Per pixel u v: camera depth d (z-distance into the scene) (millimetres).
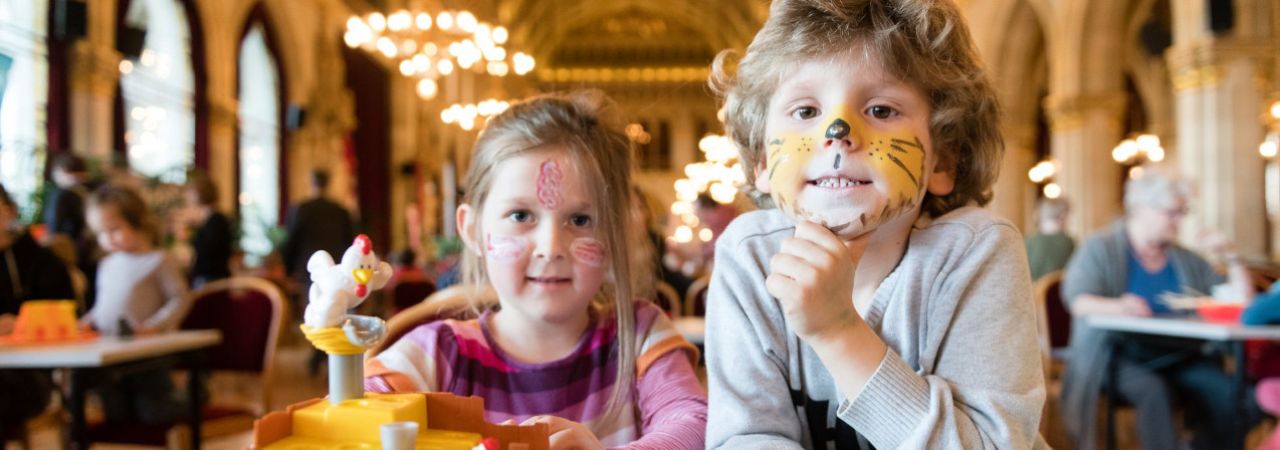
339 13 15695
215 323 3432
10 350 2564
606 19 37812
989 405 814
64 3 7863
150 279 3625
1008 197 14945
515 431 791
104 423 3057
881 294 905
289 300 8055
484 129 1276
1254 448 3574
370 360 1230
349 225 8133
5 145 6930
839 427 936
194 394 3033
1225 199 8594
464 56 9938
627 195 1280
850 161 800
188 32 10984
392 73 18812
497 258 1189
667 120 38094
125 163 7656
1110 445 3242
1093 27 11727
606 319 1351
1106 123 11758
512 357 1298
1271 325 2828
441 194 20484
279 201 13688
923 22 854
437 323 1323
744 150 982
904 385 805
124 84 9523
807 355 943
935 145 885
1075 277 3467
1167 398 3078
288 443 720
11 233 3641
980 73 917
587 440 960
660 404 1232
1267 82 8734
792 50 850
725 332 963
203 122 11180
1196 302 3162
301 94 14094
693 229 25109
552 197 1174
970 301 870
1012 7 13320
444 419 800
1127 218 3488
